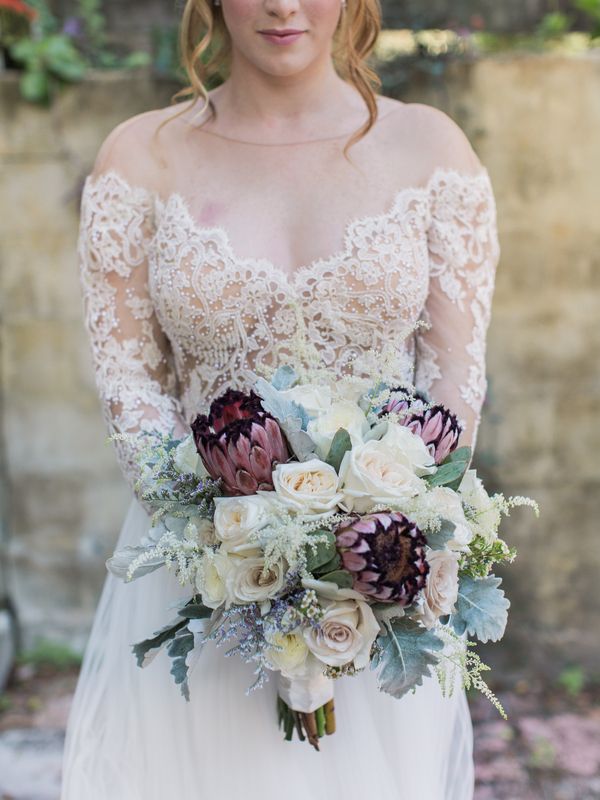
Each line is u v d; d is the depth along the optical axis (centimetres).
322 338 196
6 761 342
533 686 384
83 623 396
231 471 152
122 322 206
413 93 355
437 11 367
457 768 212
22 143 361
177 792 194
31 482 386
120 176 204
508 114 354
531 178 358
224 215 198
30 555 391
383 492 147
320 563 148
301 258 196
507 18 377
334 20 192
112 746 197
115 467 385
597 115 354
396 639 155
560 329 368
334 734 190
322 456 155
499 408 373
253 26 187
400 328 198
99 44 379
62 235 367
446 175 202
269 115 203
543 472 378
